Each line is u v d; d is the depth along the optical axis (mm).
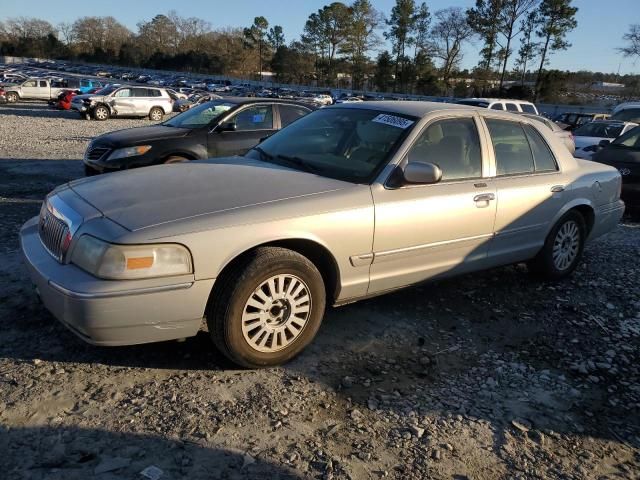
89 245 3000
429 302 4691
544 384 3564
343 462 2697
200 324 3170
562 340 4188
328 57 105438
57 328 3768
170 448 2689
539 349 4027
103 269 2924
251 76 120188
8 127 20109
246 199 3377
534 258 5172
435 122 4191
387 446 2844
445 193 4078
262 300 3303
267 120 8562
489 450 2887
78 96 27438
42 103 37625
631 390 3584
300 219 3377
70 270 3061
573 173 5223
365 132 4191
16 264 4902
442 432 2994
